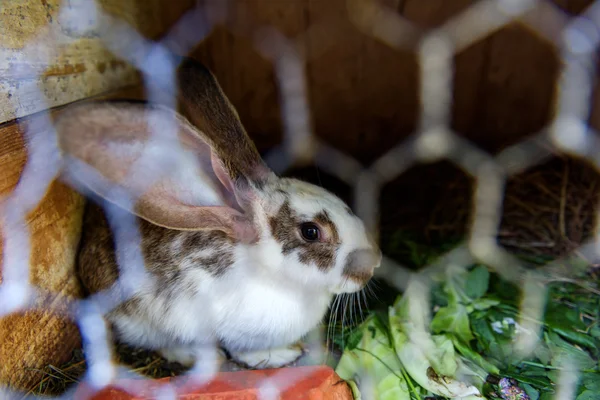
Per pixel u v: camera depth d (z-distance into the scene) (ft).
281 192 1.32
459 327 1.36
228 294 1.27
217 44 2.13
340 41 2.14
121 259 1.32
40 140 1.15
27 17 1.14
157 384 1.14
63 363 1.28
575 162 1.92
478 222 1.75
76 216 1.35
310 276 1.26
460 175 2.07
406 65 2.14
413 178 2.08
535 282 1.52
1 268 1.06
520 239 1.73
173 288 1.29
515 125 2.21
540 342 1.32
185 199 1.23
